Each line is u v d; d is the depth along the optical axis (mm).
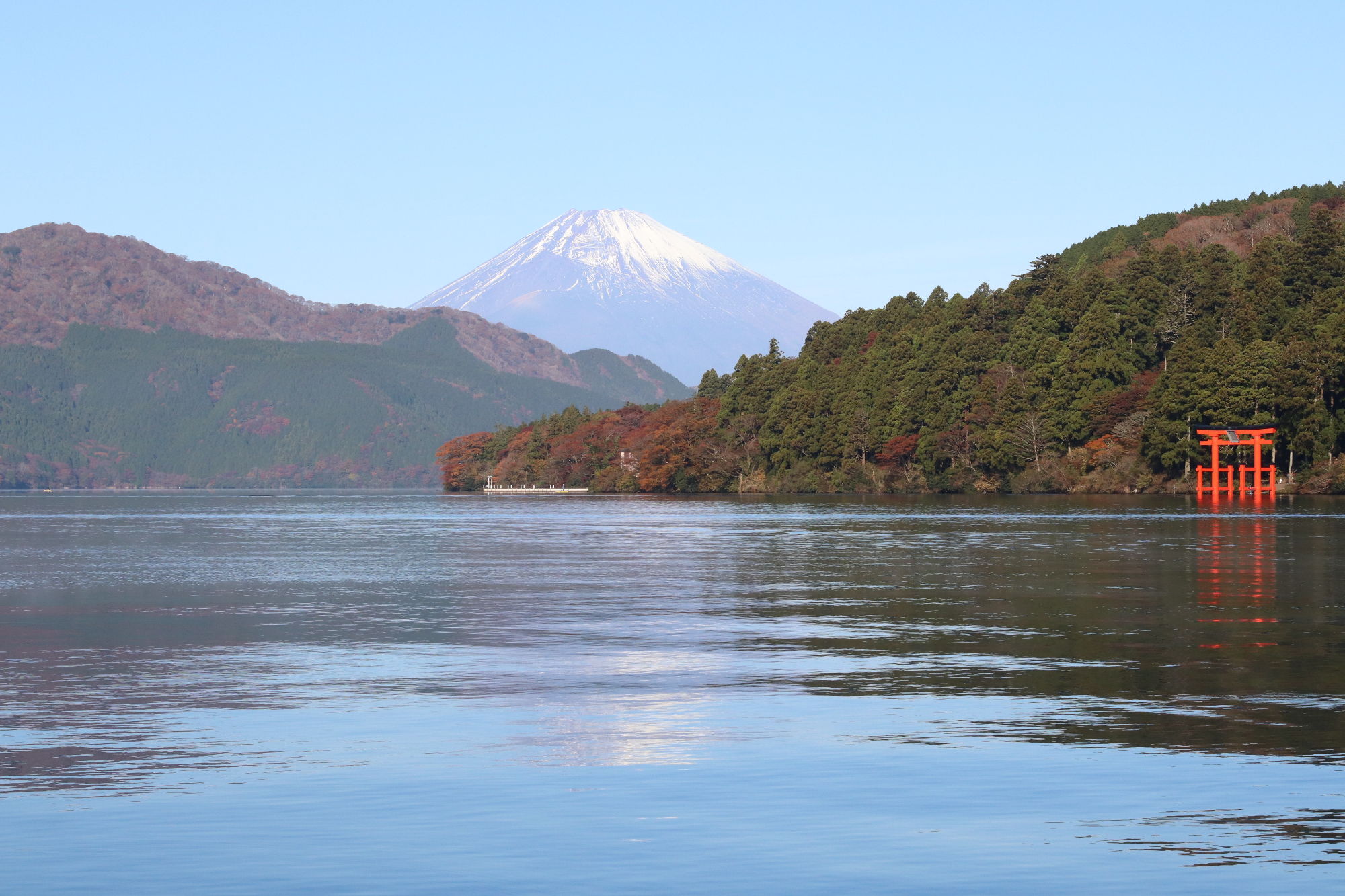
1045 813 16938
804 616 40156
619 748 20734
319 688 26562
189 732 22078
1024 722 22734
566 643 33781
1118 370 189250
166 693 26016
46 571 61750
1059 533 88750
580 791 18078
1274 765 19422
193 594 48969
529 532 103812
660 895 14047
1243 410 162375
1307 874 14609
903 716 23328
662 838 15953
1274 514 115938
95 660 30844
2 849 15547
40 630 37250
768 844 15742
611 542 85562
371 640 34562
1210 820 16625
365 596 48094
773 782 18562
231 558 72500
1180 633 35125
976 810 17094
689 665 29688
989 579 52938
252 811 17141
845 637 34844
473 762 19797
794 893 14117
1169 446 168625
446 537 97562
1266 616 39219
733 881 14469
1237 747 20641
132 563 68375
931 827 16359
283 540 95625
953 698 25109
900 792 17984
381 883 14453
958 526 100188
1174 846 15586
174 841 15875
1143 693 25688
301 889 14273
